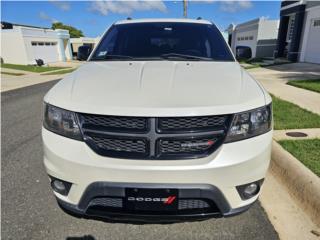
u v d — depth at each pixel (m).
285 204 2.46
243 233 2.12
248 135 1.83
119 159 1.77
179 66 2.54
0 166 3.30
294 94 6.62
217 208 1.85
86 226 2.22
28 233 2.14
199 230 2.16
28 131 4.70
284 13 18.66
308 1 15.52
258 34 24.09
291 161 2.91
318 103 5.64
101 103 1.80
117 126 1.75
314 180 2.50
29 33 27.05
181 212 1.85
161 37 3.19
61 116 1.88
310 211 2.33
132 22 3.54
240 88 2.02
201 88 1.96
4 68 21.05
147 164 1.74
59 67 23.52
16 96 8.52
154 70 2.37
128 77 2.18
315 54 15.15
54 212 2.40
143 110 1.71
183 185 1.75
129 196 1.80
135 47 3.08
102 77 2.22
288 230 2.14
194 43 3.11
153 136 1.72
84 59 3.58
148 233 2.13
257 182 1.91
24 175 3.07
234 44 31.75
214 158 1.75
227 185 1.79
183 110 1.71
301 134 3.79
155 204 1.82
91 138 1.82
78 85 2.09
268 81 8.98
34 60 27.81
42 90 9.83
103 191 1.81
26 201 2.56
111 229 2.18
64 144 1.86
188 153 1.75
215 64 2.69
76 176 1.83
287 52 19.41
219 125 1.76
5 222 2.27
